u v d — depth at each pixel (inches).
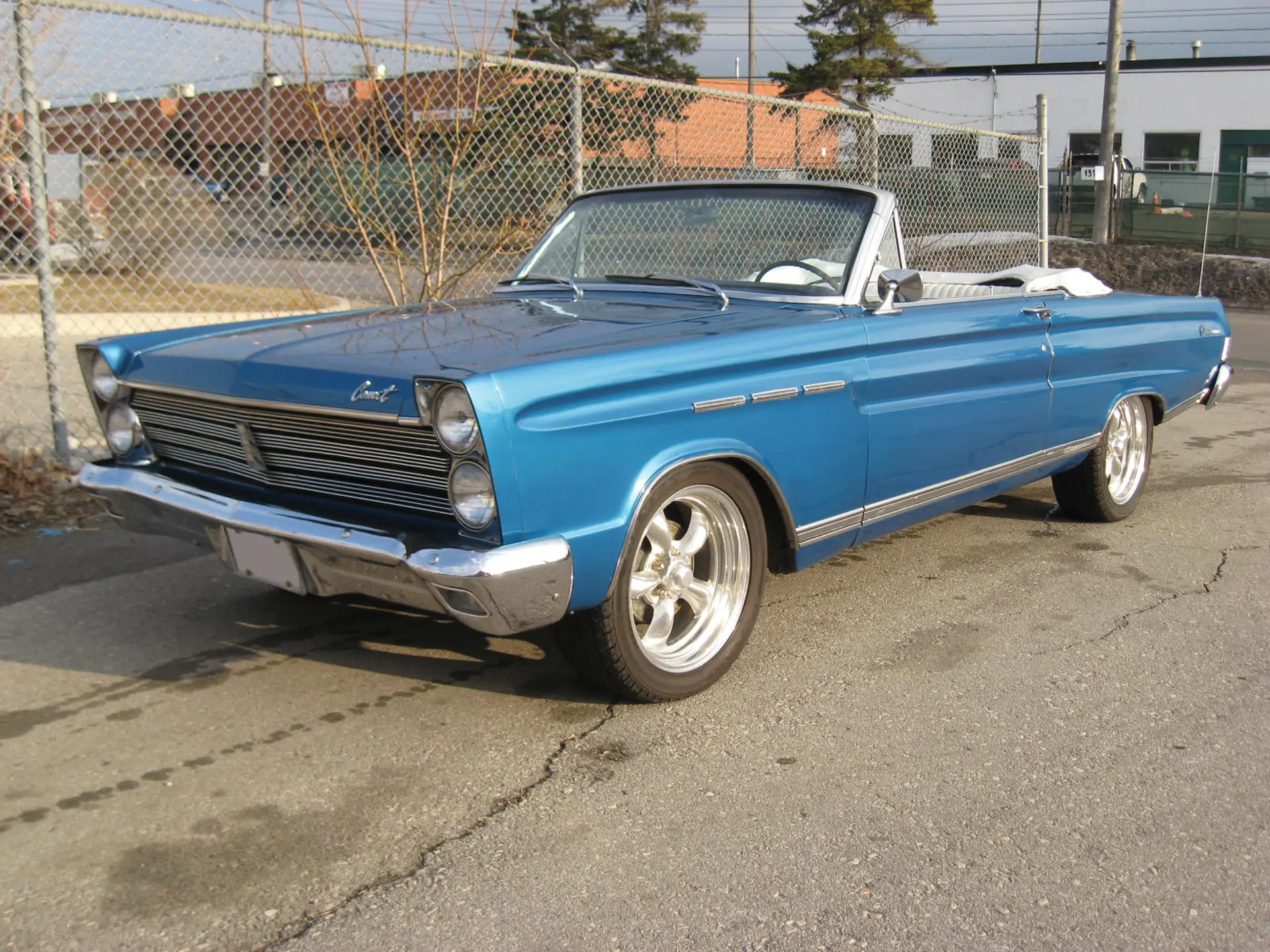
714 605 143.3
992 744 128.7
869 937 93.6
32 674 144.5
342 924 94.7
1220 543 209.9
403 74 243.6
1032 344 183.9
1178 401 228.8
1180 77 1203.9
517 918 95.8
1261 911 97.5
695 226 174.6
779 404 140.7
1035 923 95.6
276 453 131.0
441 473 116.1
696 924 95.0
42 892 98.3
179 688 141.6
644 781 119.7
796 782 119.6
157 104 258.5
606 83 288.4
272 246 275.0
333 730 130.8
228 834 108.3
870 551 205.5
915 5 1289.4
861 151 375.2
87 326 346.9
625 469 123.2
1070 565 196.9
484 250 259.4
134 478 142.3
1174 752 126.9
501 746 127.3
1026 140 478.6
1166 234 1000.2
